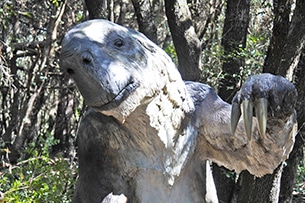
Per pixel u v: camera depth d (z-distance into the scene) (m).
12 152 16.23
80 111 24.14
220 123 4.55
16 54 19.45
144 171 4.57
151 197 4.60
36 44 18.77
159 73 4.30
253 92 3.83
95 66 4.03
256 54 12.46
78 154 4.69
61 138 23.52
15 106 21.14
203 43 15.09
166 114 4.42
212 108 4.63
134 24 19.11
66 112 23.92
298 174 16.78
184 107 4.54
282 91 3.78
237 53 12.06
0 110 24.75
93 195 4.57
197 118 4.64
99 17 10.98
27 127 20.41
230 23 12.70
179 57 10.49
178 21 10.40
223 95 12.48
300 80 11.15
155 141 4.47
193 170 4.78
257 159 4.44
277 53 10.75
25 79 23.42
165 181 4.59
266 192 11.04
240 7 12.64
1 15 14.18
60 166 8.94
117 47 4.18
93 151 4.56
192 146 4.65
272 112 3.85
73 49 4.05
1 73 14.11
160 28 19.09
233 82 12.38
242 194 11.38
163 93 4.38
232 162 4.66
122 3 17.92
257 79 3.84
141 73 4.17
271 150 4.25
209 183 4.88
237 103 3.97
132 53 4.20
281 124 3.96
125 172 4.57
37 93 18.39
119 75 4.07
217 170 12.12
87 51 4.04
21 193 8.48
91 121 4.54
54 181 8.73
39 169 9.14
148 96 4.25
